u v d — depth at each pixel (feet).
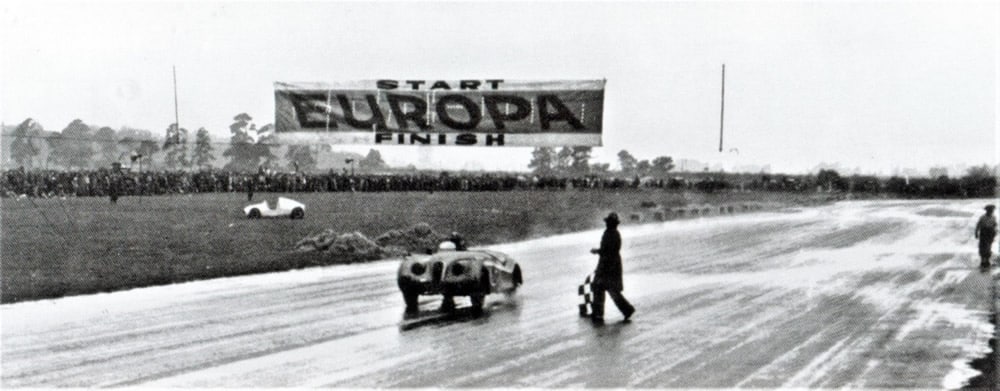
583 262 85.61
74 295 57.77
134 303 54.44
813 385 33.55
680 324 47.93
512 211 161.79
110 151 370.73
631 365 36.78
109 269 70.85
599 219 151.84
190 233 103.55
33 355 37.65
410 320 48.60
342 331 44.55
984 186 288.92
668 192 276.41
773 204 223.10
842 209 199.00
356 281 68.23
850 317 50.88
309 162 442.91
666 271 77.20
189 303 54.70
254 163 382.22
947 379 34.83
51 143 351.87
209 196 196.44
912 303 57.11
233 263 77.71
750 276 73.20
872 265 82.74
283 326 45.88
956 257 90.99
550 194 246.06
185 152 368.48
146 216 128.16
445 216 143.43
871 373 35.76
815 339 43.45
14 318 47.98
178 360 36.83
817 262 85.46
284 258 82.84
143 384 32.55
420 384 32.96
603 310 49.67
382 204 174.81
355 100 72.84
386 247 95.66
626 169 578.66
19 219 118.52
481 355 38.63
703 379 34.30
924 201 248.32
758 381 34.06
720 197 248.11
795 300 58.29
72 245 87.51
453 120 71.87
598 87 68.85
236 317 48.85
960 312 53.11
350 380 33.50
